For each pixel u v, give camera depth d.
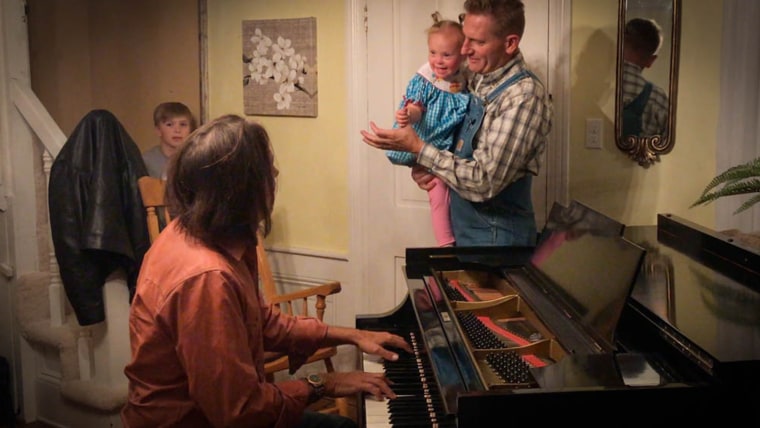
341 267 3.83
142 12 4.16
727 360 1.50
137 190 3.33
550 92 3.24
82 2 4.28
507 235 2.80
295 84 3.82
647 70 3.09
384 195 3.65
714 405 1.51
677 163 3.11
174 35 4.09
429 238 3.58
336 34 3.69
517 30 2.65
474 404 1.51
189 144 1.80
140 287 1.85
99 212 3.19
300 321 2.25
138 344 1.84
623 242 1.85
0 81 3.65
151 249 1.90
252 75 3.92
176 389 1.85
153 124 4.22
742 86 2.94
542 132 2.69
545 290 2.18
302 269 3.94
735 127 2.97
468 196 2.70
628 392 1.51
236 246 1.84
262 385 1.83
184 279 1.75
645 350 1.78
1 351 3.87
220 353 1.74
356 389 1.99
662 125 3.11
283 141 3.91
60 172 3.24
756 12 2.88
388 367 2.19
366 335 2.24
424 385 2.07
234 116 1.85
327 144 3.80
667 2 3.04
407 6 3.46
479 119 2.73
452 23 2.86
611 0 3.10
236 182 1.78
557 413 1.51
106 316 3.32
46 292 3.75
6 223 3.73
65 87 4.24
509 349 1.95
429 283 2.38
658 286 2.03
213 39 4.01
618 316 1.74
